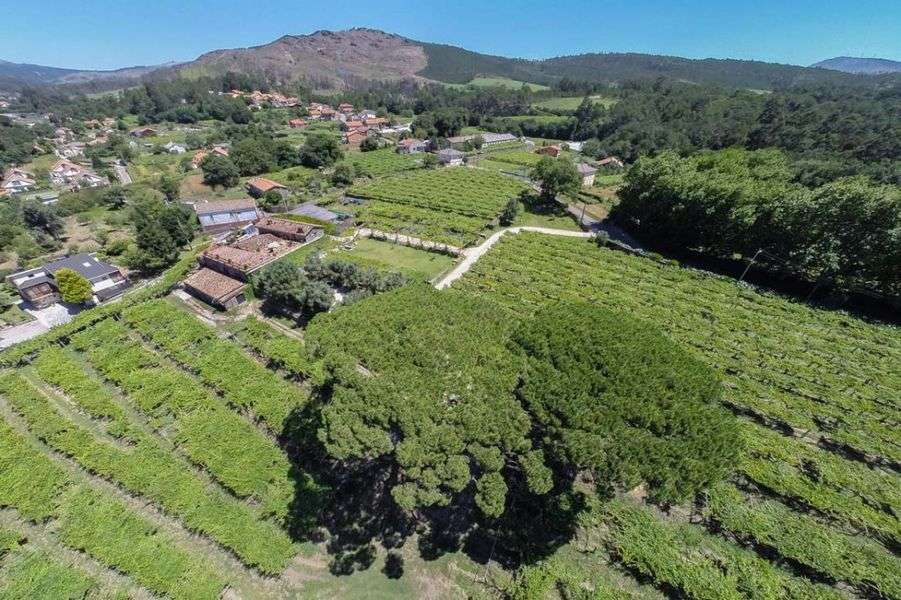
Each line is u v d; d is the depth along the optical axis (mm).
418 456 23375
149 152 158375
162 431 36812
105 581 26359
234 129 176250
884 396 39938
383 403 25562
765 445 34406
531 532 29953
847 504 29656
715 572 26531
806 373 42594
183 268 62156
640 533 29156
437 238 76188
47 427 35500
